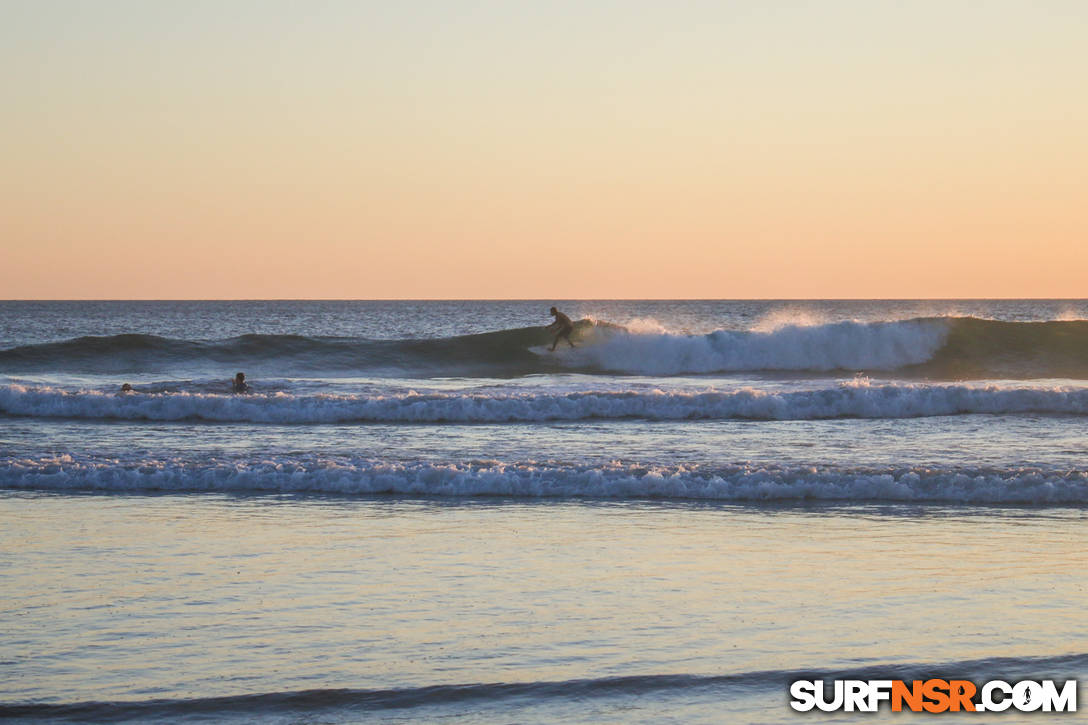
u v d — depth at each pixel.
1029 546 37.19
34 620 28.48
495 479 48.22
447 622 28.41
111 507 44.50
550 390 91.56
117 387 92.56
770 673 24.80
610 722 22.20
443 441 64.31
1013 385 99.88
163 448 60.81
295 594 31.03
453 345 123.94
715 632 27.59
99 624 28.17
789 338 118.12
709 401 78.31
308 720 22.28
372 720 22.28
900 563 34.75
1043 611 29.34
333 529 40.12
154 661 25.47
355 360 119.56
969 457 55.78
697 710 22.81
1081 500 45.41
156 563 34.69
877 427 71.31
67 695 23.42
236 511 43.69
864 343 118.31
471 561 35.06
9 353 114.56
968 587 31.80
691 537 38.75
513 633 27.48
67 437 66.50
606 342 119.81
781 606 29.83
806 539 38.34
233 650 26.20
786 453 58.03
